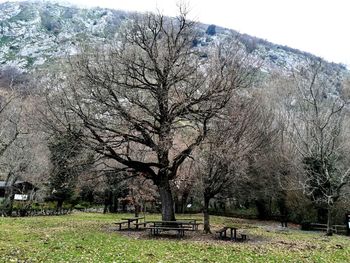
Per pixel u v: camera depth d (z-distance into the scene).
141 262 12.80
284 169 40.72
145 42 25.41
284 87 48.81
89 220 32.88
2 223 26.56
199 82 24.53
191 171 31.97
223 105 24.08
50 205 49.97
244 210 51.38
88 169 26.80
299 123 44.44
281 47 139.62
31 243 16.48
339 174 33.84
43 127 25.89
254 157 32.12
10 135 40.19
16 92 41.12
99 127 24.66
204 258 14.20
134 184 40.34
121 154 25.98
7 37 165.50
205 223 24.73
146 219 37.06
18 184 48.78
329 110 37.94
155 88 25.34
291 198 41.12
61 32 170.50
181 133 29.22
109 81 24.31
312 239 24.27
